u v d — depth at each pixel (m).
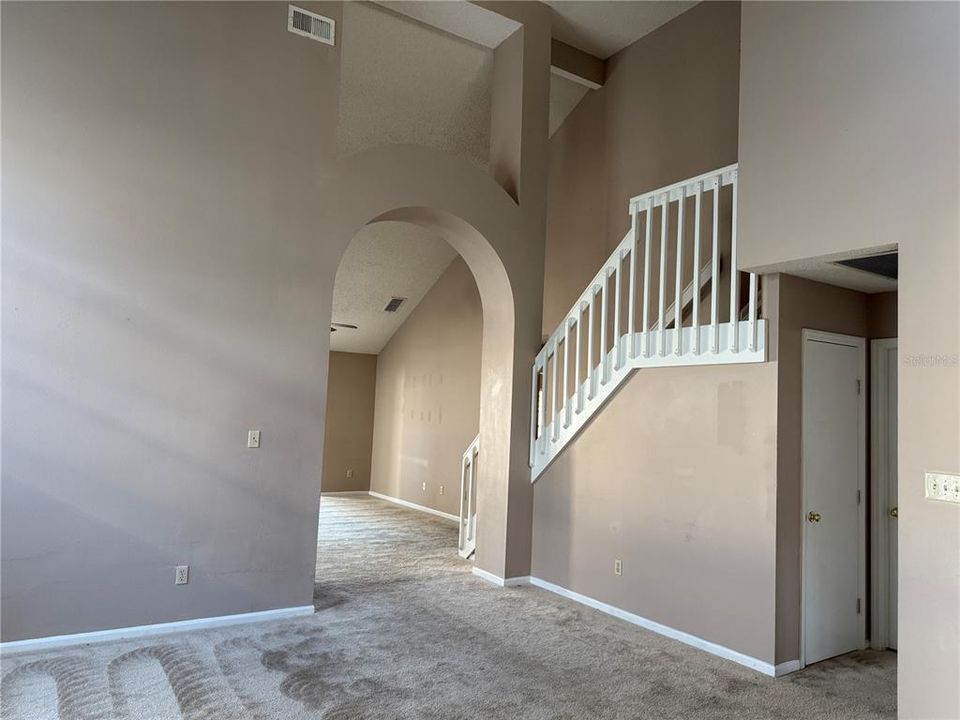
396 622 4.21
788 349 3.73
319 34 4.48
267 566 4.18
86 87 3.70
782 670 3.59
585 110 6.86
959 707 2.64
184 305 3.96
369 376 10.91
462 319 8.68
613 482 4.64
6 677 3.17
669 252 5.63
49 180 3.60
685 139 5.71
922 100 2.84
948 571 2.70
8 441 3.46
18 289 3.51
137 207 3.83
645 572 4.33
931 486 2.76
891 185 2.93
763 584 3.64
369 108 6.43
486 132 7.01
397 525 7.80
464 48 5.93
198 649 3.62
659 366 4.30
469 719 2.93
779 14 3.45
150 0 3.91
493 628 4.16
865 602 4.12
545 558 5.17
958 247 2.70
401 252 8.56
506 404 5.32
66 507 3.59
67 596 3.58
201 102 4.05
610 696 3.23
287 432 4.27
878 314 4.26
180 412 3.93
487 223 5.16
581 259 6.75
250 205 4.19
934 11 2.82
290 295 4.31
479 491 5.55
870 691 3.39
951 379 2.71
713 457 3.97
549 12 5.76
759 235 3.49
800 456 3.78
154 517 3.83
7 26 3.52
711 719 3.02
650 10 5.81
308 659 3.54
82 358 3.65
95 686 3.11
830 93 3.20
